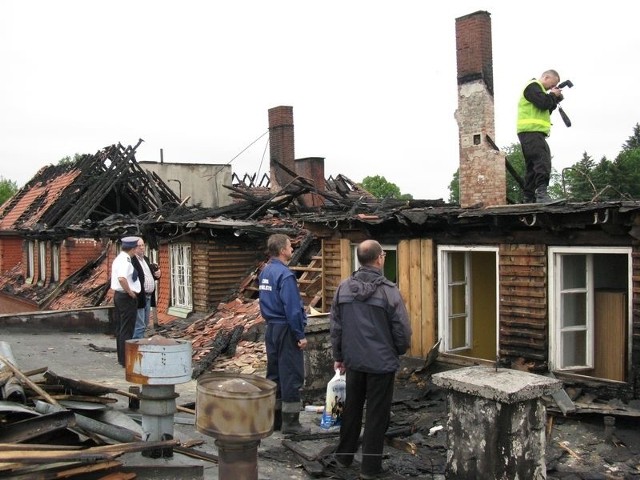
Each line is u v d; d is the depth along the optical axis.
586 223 7.46
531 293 8.27
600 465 6.04
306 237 14.36
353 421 5.74
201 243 14.82
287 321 6.61
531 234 8.28
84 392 6.18
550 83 9.37
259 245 15.39
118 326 10.48
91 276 22.69
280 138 22.23
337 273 11.17
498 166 11.50
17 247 29.98
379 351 5.43
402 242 10.05
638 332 7.14
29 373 6.32
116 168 24.55
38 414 5.01
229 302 14.39
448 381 4.95
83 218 23.09
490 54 11.93
